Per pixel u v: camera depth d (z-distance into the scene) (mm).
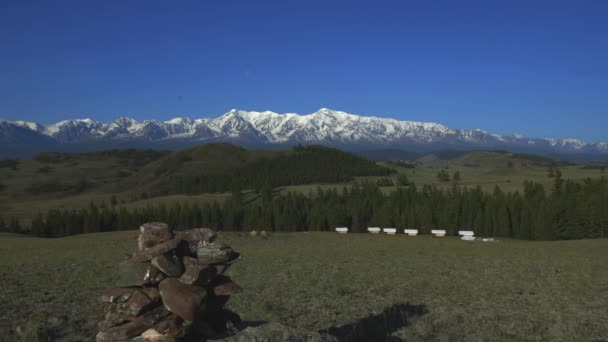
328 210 136375
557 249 54875
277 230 137375
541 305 19453
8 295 21875
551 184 191500
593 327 15789
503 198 123312
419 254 47062
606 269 32750
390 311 18281
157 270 10258
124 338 9711
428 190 157875
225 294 10891
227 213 146875
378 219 129875
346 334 15070
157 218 150375
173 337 9742
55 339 14117
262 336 10523
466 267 33969
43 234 144375
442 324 16078
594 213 104750
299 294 22453
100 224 146625
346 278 28047
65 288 24344
